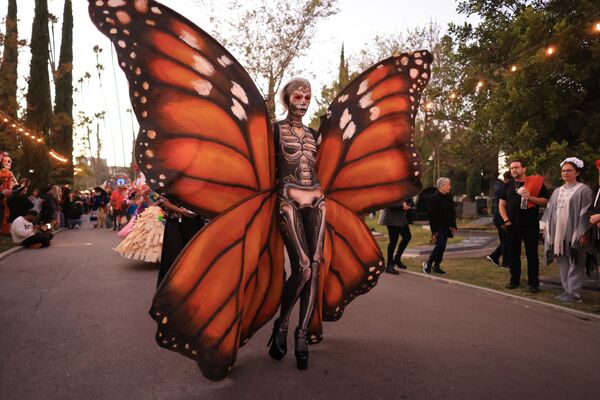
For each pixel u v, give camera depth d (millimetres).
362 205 3443
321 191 3102
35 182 21078
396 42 22328
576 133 9828
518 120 10102
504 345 3643
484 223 18047
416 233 14633
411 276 7180
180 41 2543
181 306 2518
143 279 6344
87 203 35938
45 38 22594
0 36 18234
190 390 2686
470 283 6379
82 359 3184
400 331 3963
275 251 3193
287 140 3092
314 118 24156
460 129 20844
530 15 9438
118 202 17062
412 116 3438
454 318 4477
